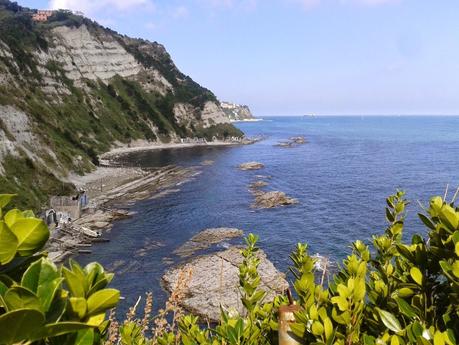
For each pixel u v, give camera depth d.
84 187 70.75
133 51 169.38
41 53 118.50
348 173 79.06
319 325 2.19
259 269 31.19
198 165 97.00
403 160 95.88
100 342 1.69
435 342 1.95
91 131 117.38
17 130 68.25
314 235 41.19
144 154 117.75
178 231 46.28
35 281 1.48
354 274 2.73
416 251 2.56
